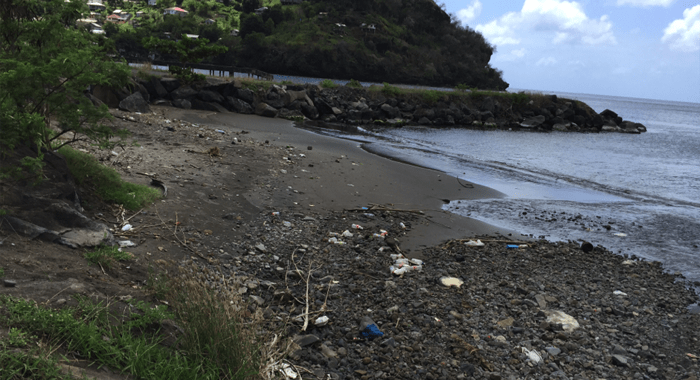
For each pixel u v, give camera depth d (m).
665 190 16.42
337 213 9.91
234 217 8.48
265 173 12.12
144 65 29.78
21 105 6.37
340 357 4.55
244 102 29.77
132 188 8.20
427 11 165.25
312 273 6.59
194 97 27.89
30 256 4.66
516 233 10.01
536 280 7.19
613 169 20.48
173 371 3.15
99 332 3.27
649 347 5.38
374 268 7.11
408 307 5.79
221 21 167.38
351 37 140.75
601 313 6.21
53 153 6.53
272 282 6.15
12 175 5.59
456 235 9.43
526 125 42.09
